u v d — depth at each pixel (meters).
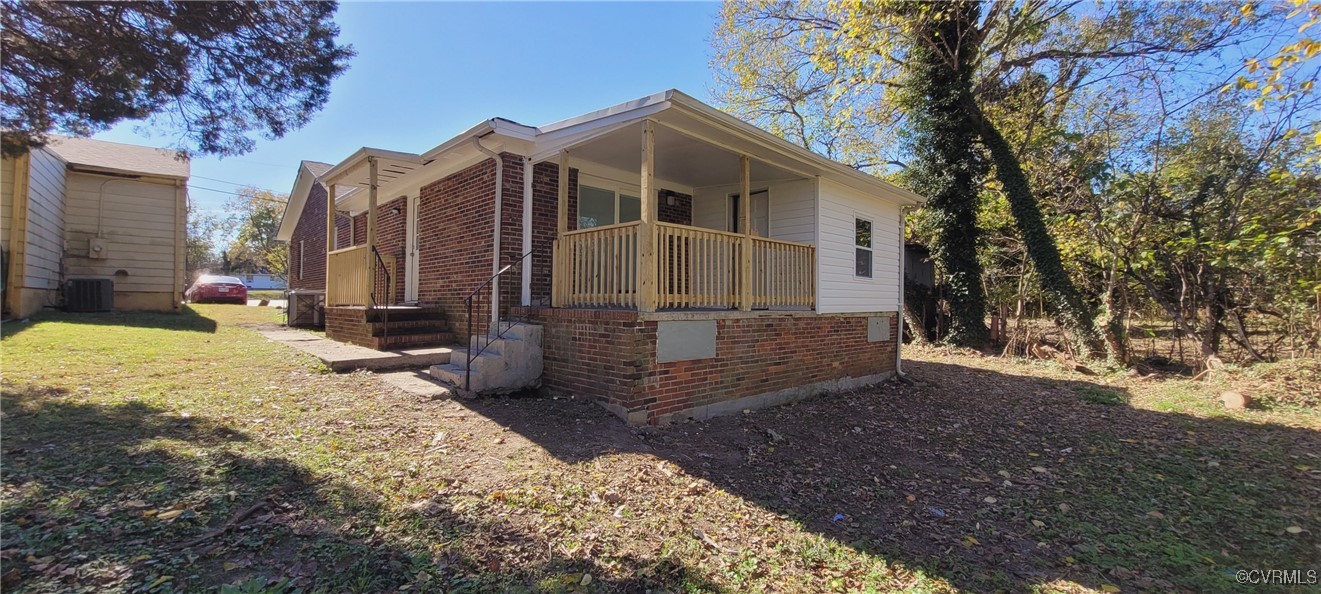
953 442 6.18
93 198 12.36
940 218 14.06
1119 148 13.00
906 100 14.43
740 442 5.60
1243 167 10.84
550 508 3.59
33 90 5.36
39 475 3.24
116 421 4.27
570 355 6.38
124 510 2.96
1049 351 12.58
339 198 12.60
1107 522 4.05
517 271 7.77
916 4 12.07
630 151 7.47
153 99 5.89
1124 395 8.93
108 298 11.93
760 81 17.81
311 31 6.33
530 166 7.57
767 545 3.45
